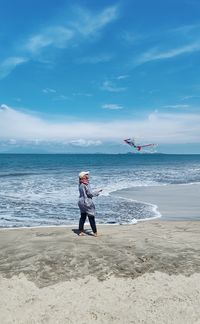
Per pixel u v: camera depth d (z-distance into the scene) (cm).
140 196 2361
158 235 1014
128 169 6259
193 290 669
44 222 1437
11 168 6456
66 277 722
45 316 599
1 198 2122
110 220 1493
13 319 593
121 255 817
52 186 2919
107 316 596
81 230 1031
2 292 675
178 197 2336
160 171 5644
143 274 726
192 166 8112
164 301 635
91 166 7694
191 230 1100
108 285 687
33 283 702
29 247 892
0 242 960
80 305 627
